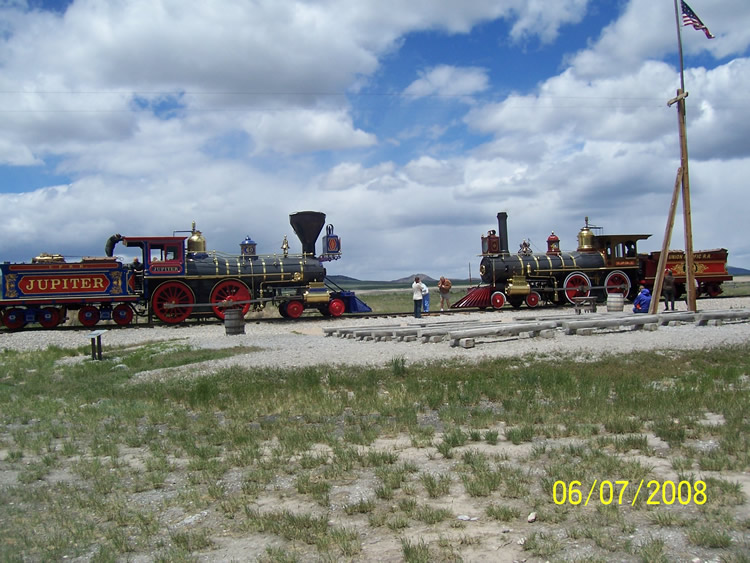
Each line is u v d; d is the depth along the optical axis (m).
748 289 62.12
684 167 23.78
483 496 6.46
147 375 15.18
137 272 28.50
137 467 8.27
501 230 35.53
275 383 12.72
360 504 6.27
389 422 9.57
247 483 7.24
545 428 8.71
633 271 38.16
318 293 29.91
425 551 5.21
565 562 4.91
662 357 14.08
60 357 19.84
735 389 10.62
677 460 6.97
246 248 30.30
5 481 7.95
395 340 19.14
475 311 33.19
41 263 27.39
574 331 18.52
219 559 5.45
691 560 4.82
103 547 5.75
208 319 31.22
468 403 10.62
